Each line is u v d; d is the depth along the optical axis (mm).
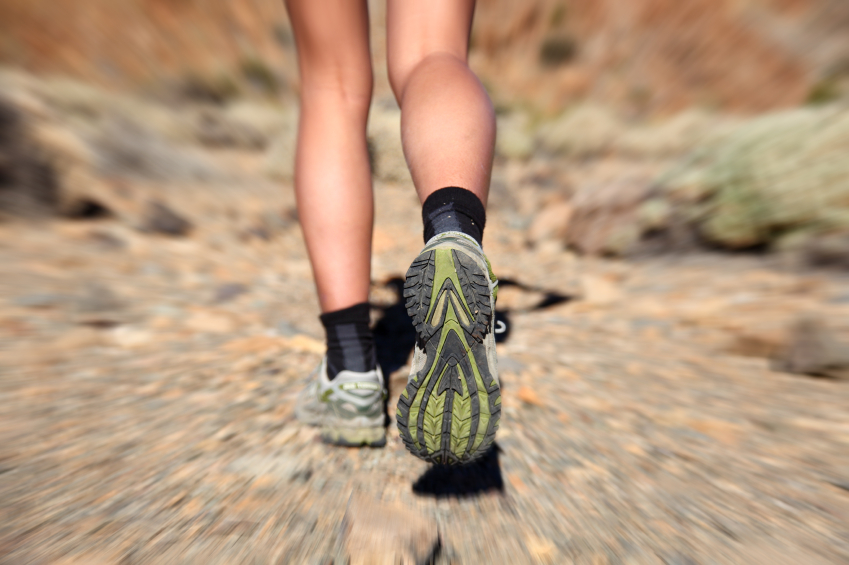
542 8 10328
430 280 1107
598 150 6238
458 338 1104
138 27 9562
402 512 1138
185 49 9492
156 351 1956
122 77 9125
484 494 1283
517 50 10172
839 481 1348
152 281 2592
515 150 5633
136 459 1353
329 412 1428
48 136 3258
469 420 1114
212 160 4766
